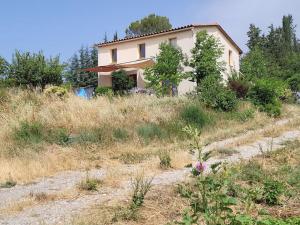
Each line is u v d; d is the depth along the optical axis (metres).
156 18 64.06
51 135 14.09
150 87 28.27
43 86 27.94
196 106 19.50
